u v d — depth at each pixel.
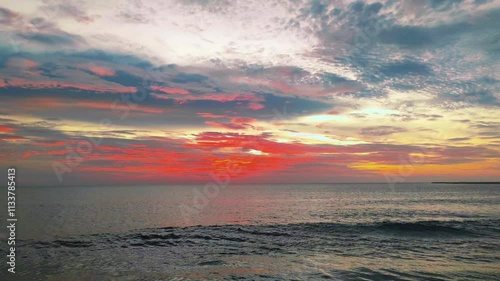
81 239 19.83
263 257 15.18
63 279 11.77
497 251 16.11
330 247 17.44
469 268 12.88
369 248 17.06
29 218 31.81
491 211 37.88
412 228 22.59
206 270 12.87
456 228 22.36
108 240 19.58
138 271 12.78
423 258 14.68
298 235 21.08
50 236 21.50
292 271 12.60
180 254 15.94
